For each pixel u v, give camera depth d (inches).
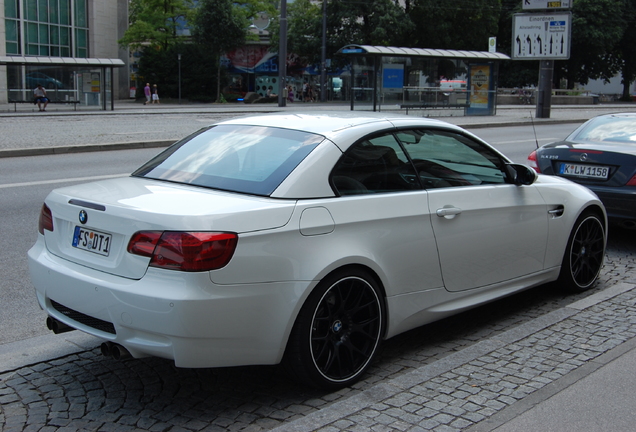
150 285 125.2
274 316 131.8
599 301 205.5
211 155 159.6
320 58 2151.8
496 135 855.1
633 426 127.8
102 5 2018.9
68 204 144.8
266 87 2281.0
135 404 140.0
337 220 141.6
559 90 2207.2
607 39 2404.0
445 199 166.2
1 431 127.7
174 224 125.3
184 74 2064.5
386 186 156.6
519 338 173.3
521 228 187.9
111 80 1261.1
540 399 138.0
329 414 130.6
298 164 145.0
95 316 133.0
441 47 2187.5
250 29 2194.9
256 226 130.0
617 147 277.0
